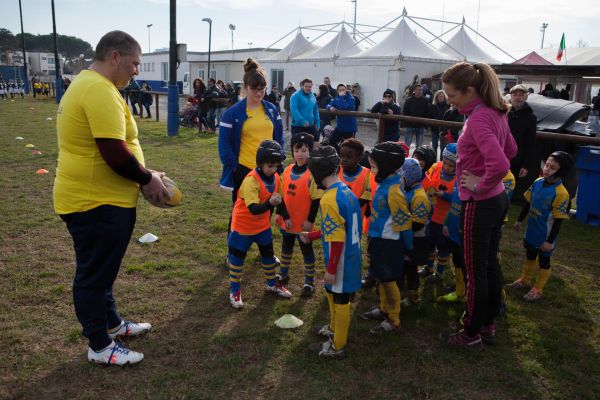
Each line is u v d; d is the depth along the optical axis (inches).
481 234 119.2
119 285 162.9
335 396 109.1
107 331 120.0
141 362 120.3
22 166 348.8
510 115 237.1
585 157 242.8
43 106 943.0
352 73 802.2
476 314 124.3
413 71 743.1
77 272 114.2
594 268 189.3
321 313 148.4
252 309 149.9
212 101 564.1
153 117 767.1
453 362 123.5
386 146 128.6
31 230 214.5
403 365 121.8
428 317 147.7
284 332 135.8
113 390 109.5
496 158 110.0
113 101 104.8
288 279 170.2
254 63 167.9
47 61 2596.0
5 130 539.8
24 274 167.9
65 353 122.9
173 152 427.8
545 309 154.9
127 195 112.8
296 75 916.6
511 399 110.2
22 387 109.6
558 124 281.0
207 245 201.5
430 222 171.5
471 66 113.6
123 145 105.3
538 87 826.8
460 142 119.1
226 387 111.3
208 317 144.2
